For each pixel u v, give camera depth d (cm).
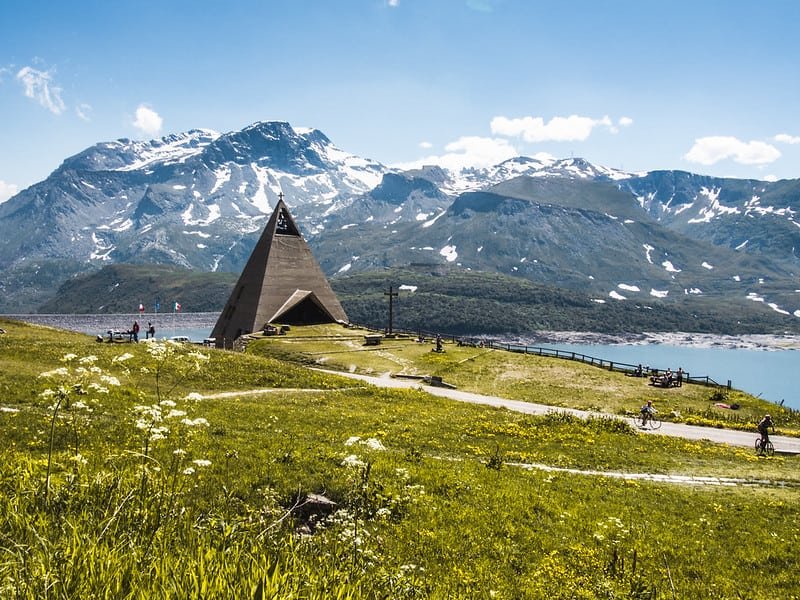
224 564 585
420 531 1605
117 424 2366
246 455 2062
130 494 802
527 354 9369
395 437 3138
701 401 6581
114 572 554
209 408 3378
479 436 3559
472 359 8538
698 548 1864
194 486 1510
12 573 559
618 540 1811
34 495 884
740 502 2558
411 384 6912
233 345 9862
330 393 5022
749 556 1844
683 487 2788
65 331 8662
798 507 2541
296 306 11125
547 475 2602
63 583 530
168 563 572
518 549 1609
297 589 561
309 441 2592
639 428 5031
